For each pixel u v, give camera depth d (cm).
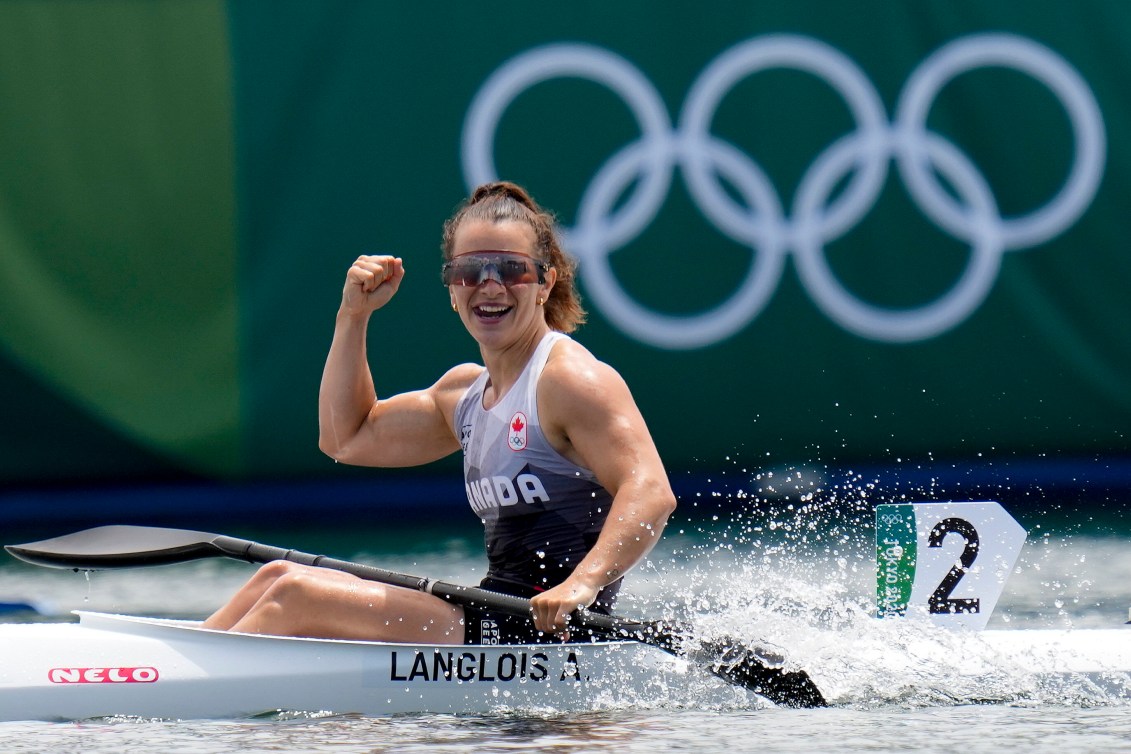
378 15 3750
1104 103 3844
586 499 1366
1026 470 3838
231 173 3700
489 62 3788
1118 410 3862
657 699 1352
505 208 1384
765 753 1111
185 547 1588
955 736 1182
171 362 3697
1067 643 1497
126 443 3691
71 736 1206
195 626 1408
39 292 3647
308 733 1205
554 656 1341
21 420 3662
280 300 3725
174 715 1299
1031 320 3853
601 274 3819
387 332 3772
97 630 1366
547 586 1366
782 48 3819
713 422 3850
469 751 1119
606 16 3803
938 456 3850
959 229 3844
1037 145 3844
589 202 3812
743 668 1357
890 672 1421
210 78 3688
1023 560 2394
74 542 1639
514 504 1373
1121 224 3856
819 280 3844
